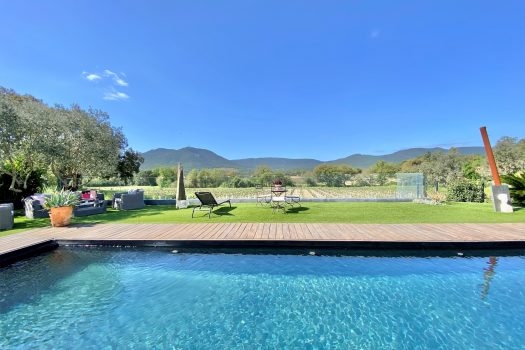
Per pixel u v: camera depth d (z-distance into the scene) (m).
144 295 3.80
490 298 3.61
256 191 16.73
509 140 21.30
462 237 5.20
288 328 3.06
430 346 2.71
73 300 3.68
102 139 13.11
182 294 3.83
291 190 17.23
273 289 3.93
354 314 3.30
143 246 5.43
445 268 4.49
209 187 19.88
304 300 3.64
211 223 7.03
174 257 5.10
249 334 2.96
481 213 8.11
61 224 6.91
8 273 4.49
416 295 3.71
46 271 4.56
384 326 3.06
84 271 4.56
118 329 3.05
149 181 21.36
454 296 3.66
